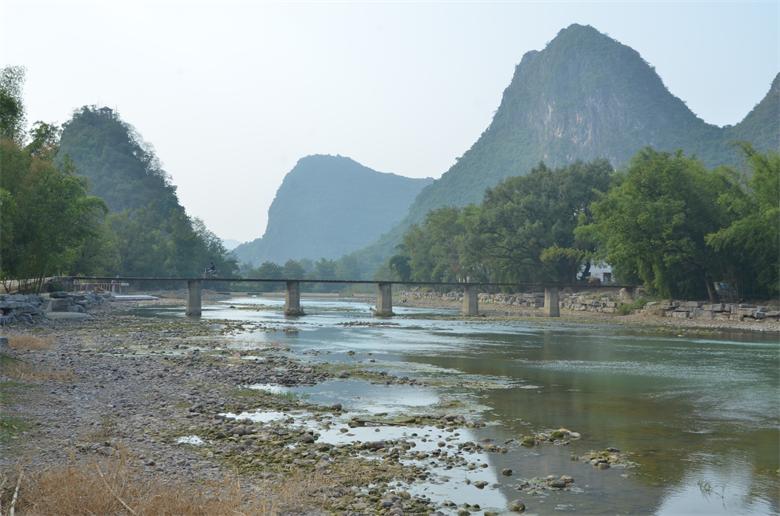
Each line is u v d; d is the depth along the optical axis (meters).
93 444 17.64
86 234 94.06
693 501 15.18
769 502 15.20
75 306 75.62
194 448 18.12
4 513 12.09
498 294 138.12
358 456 18.05
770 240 78.62
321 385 30.56
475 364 39.59
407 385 31.06
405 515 13.50
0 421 19.38
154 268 190.25
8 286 82.31
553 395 29.06
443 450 19.09
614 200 92.31
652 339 58.84
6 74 55.75
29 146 77.44
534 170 142.12
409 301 171.38
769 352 48.00
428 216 199.12
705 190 87.38
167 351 42.47
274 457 17.41
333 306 133.62
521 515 14.05
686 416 24.77
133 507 12.59
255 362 37.47
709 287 87.81
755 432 22.22
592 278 127.12
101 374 30.06
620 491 15.80
